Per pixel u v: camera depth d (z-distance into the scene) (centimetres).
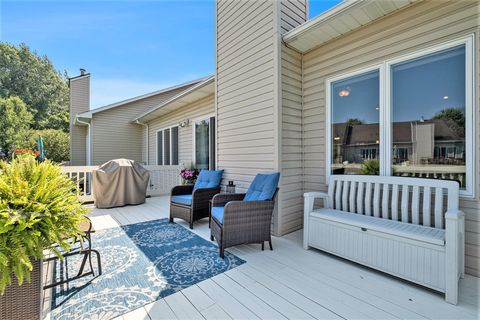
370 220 247
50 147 1552
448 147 246
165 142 845
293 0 362
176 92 1080
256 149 370
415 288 205
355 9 270
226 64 432
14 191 147
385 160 287
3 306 145
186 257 268
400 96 279
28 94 2373
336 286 209
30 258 151
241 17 398
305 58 370
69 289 204
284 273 232
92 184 530
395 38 278
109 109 965
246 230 279
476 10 226
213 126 607
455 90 241
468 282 213
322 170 351
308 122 367
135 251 285
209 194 401
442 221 223
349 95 325
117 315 172
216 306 183
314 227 281
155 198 631
